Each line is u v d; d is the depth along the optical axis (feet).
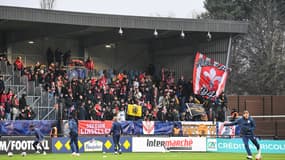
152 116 148.46
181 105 158.81
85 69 163.53
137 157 112.16
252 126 100.68
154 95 158.40
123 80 159.12
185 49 176.55
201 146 137.90
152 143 134.82
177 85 165.68
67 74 160.04
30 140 124.47
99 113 141.28
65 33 157.48
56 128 131.34
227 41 165.17
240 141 137.08
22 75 147.84
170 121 145.38
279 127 176.65
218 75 154.20
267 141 137.59
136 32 166.20
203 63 153.58
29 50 175.42
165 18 155.02
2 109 132.57
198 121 148.46
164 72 172.14
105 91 149.69
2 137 121.60
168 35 175.22
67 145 128.26
